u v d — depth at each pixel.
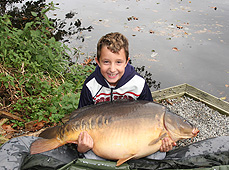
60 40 6.07
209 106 4.12
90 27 6.79
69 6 8.16
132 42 6.20
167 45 6.16
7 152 2.28
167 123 2.30
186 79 5.01
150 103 2.43
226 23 7.33
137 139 2.28
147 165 2.44
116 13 7.86
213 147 2.55
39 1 8.07
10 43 4.30
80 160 2.32
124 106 2.38
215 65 5.48
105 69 2.48
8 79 3.73
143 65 5.37
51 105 3.74
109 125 2.30
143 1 9.08
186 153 2.54
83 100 2.89
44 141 2.40
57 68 4.55
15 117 3.52
